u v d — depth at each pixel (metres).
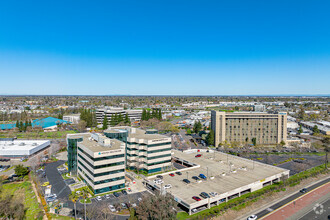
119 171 99.06
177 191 91.56
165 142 124.19
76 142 115.12
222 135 180.88
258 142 183.88
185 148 177.25
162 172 121.56
